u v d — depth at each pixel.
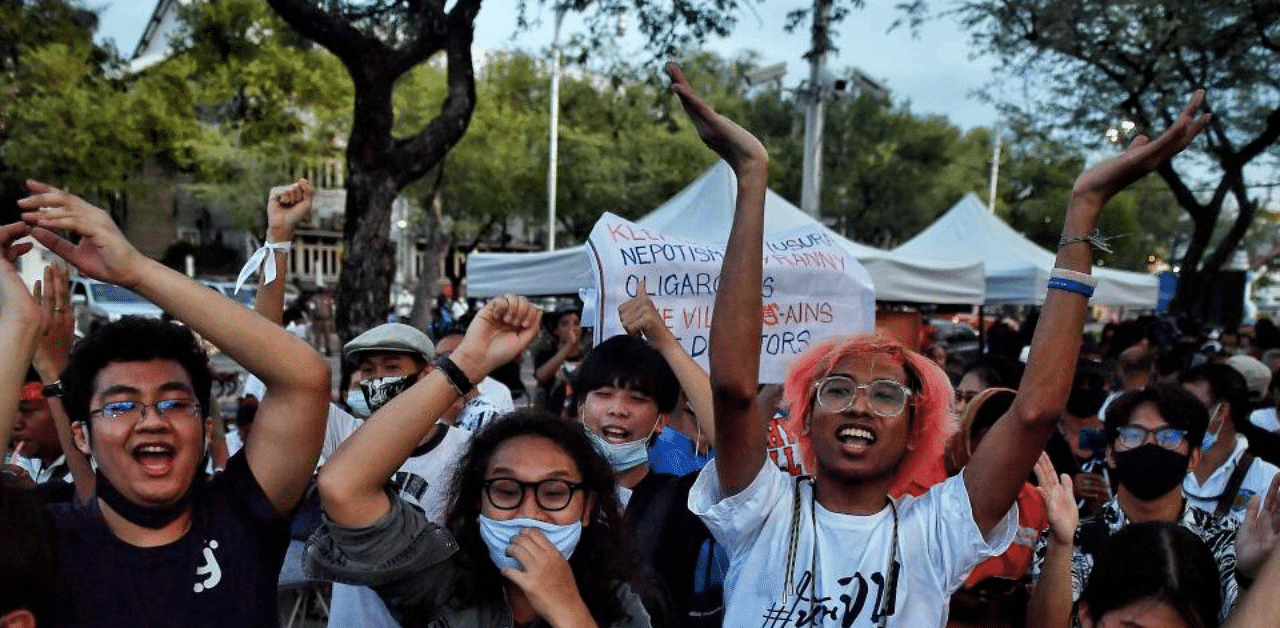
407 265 45.78
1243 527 2.04
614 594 2.00
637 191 30.36
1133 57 12.85
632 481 3.06
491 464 1.93
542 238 43.25
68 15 15.43
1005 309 32.19
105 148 22.98
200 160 28.09
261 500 1.91
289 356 1.86
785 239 4.85
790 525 2.10
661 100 9.70
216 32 19.08
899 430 2.05
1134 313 35.66
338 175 42.44
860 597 2.00
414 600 1.91
